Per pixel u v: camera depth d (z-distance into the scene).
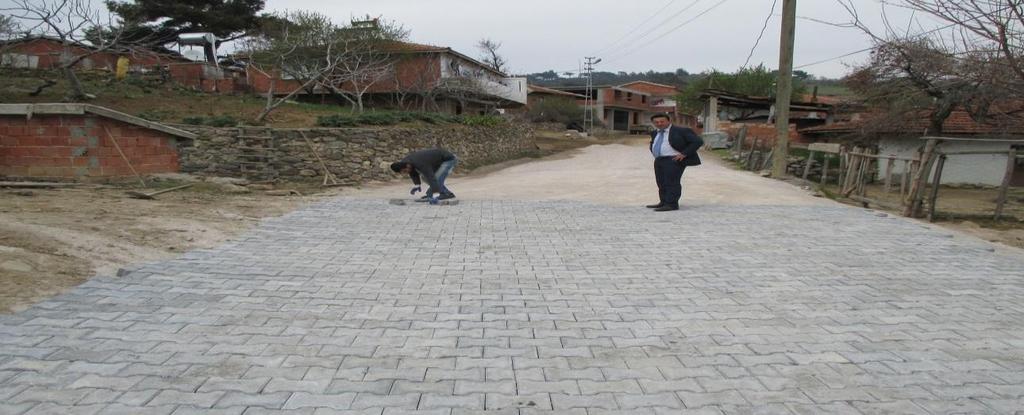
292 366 3.44
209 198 10.62
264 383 3.19
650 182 14.09
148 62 25.02
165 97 19.22
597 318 4.45
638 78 87.94
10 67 18.95
